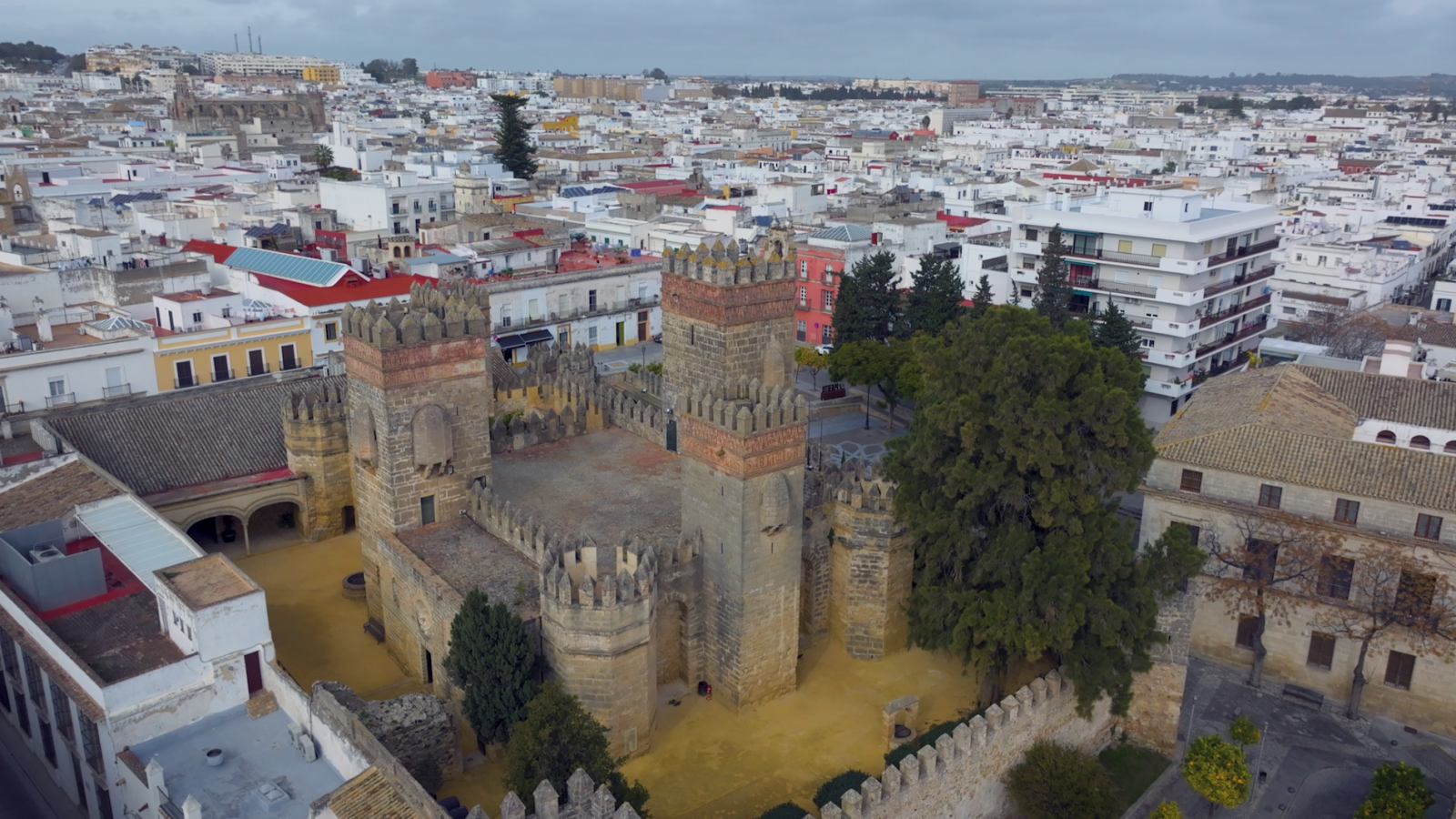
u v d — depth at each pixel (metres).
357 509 53.56
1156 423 98.69
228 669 40.78
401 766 34.97
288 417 60.16
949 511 47.72
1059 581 43.84
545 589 42.09
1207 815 45.12
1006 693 48.44
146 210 129.38
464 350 49.94
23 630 42.72
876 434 93.12
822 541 51.97
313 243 126.75
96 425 59.84
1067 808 43.41
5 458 56.81
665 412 60.22
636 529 49.81
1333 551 51.50
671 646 48.84
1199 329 96.12
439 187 151.25
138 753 38.47
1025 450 45.72
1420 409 57.72
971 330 49.59
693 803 41.34
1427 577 49.53
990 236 134.12
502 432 59.81
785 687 48.59
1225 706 52.44
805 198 158.50
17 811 42.12
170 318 80.25
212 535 62.78
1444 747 49.41
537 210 150.50
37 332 76.25
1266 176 199.88
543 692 39.09
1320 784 46.97
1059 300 93.50
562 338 112.50
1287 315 118.19
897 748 44.09
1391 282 124.25
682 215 149.38
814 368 101.06
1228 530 54.19
